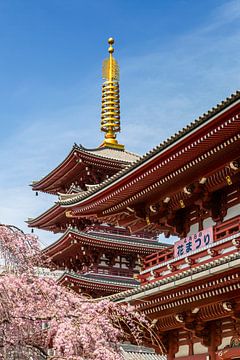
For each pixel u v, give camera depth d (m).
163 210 27.92
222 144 21.58
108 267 52.00
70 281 48.62
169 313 23.77
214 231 23.33
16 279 16.30
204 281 20.34
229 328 22.27
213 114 19.77
